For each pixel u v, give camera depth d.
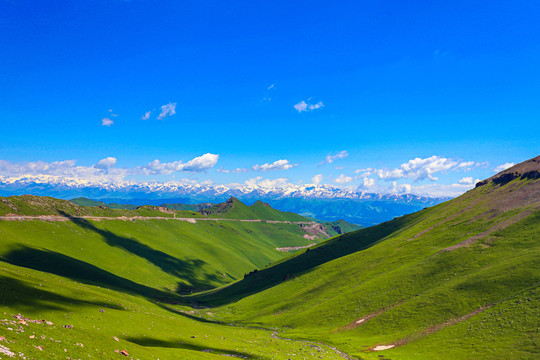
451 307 84.94
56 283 86.19
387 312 97.38
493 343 62.94
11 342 30.14
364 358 72.94
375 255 160.75
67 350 34.25
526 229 112.00
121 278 197.50
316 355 73.25
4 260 154.00
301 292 151.38
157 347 52.72
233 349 68.94
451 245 128.12
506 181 181.50
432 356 66.31
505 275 86.75
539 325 61.84
